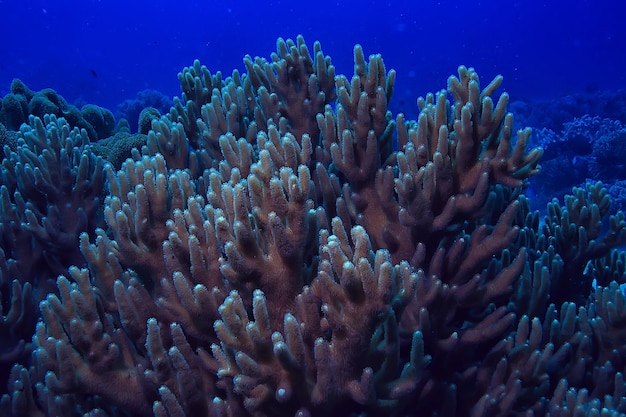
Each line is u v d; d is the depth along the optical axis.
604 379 0.71
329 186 0.78
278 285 0.54
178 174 0.71
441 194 0.69
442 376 0.66
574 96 5.62
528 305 0.78
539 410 0.67
